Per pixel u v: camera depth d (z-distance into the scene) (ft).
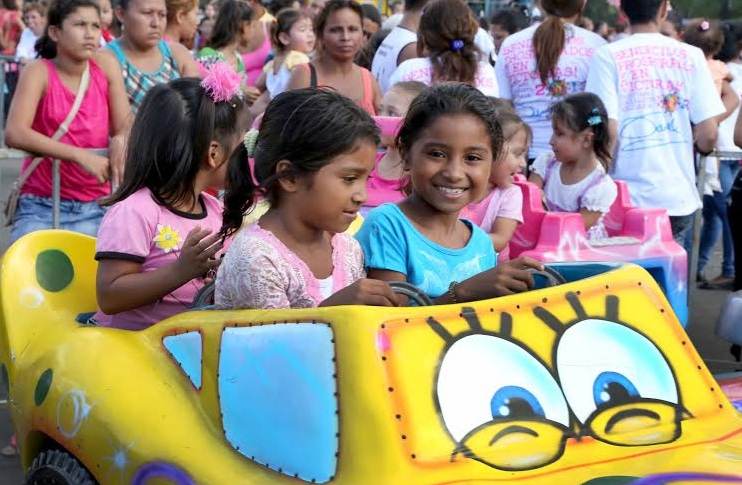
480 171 10.80
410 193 12.92
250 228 10.03
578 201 18.40
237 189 10.52
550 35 21.91
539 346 8.99
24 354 11.82
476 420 8.38
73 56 17.37
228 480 8.60
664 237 18.21
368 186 17.12
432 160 10.71
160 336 10.18
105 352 10.40
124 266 11.17
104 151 17.66
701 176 22.43
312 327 8.57
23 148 16.99
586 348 9.20
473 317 8.87
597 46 22.21
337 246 10.69
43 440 11.26
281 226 10.04
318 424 8.31
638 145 20.34
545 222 17.07
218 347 9.44
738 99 27.94
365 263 11.18
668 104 20.25
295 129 9.50
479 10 53.93
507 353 8.79
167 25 23.84
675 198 20.47
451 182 10.70
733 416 9.53
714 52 27.91
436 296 11.10
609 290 9.70
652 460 8.58
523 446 8.43
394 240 11.06
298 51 27.63
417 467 7.95
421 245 11.12
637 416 9.07
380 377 8.16
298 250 10.04
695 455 8.68
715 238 29.04
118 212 11.28
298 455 8.39
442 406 8.29
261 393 8.85
